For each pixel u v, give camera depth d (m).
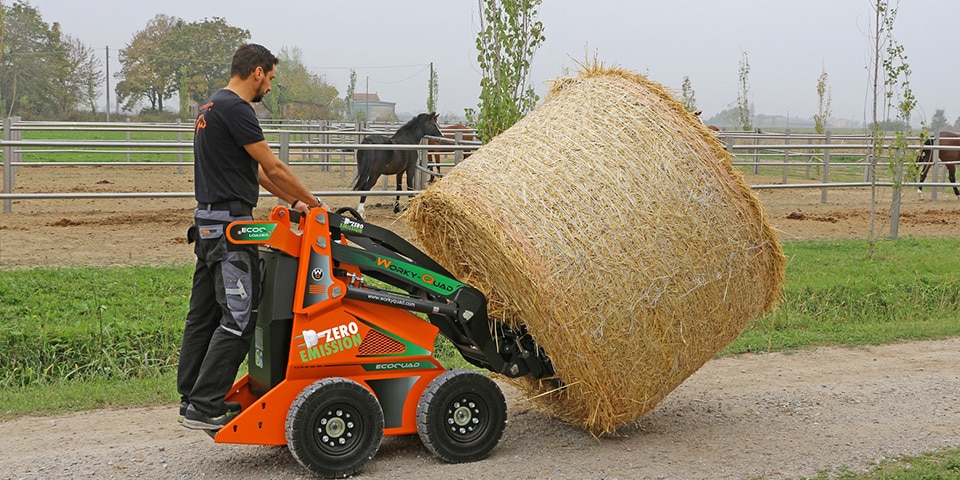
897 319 9.31
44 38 67.31
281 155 10.49
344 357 4.54
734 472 4.70
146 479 4.47
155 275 9.08
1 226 12.02
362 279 4.69
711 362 7.35
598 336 4.71
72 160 22.70
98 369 6.68
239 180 4.54
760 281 5.28
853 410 5.95
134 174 20.25
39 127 14.39
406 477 4.54
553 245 4.64
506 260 4.64
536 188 4.77
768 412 5.89
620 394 4.90
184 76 58.34
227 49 77.88
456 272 5.23
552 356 4.79
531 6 8.52
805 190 20.61
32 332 6.77
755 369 7.13
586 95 5.28
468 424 4.79
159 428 5.37
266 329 4.49
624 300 4.73
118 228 12.27
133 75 76.00
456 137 14.12
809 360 7.46
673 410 5.92
